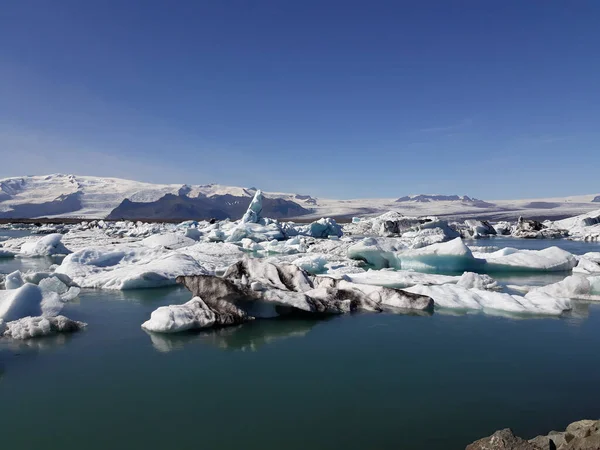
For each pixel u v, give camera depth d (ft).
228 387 18.16
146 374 19.57
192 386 18.24
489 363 21.01
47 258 70.69
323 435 14.24
